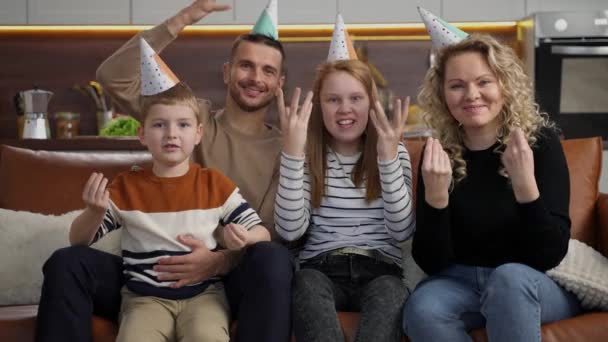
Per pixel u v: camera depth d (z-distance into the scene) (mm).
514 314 1483
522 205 1612
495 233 1720
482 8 3768
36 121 3645
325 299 1595
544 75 3543
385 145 1781
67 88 4020
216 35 4035
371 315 1582
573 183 2029
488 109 1755
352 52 2115
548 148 1763
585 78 3549
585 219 1991
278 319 1552
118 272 1697
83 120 4023
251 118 2131
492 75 1752
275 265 1586
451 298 1625
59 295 1540
